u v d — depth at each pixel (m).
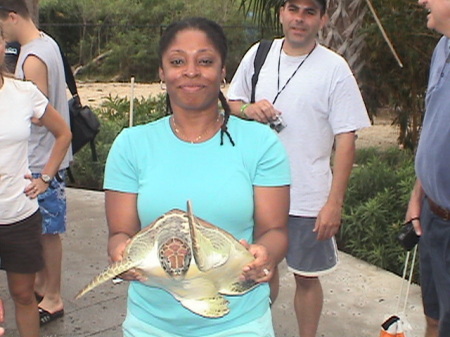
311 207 3.27
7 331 3.97
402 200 5.46
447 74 2.71
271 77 3.25
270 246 2.13
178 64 2.10
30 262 3.21
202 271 1.94
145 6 27.83
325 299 4.46
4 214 3.06
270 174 2.16
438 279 2.91
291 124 3.19
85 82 25.20
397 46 7.85
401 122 9.12
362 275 4.86
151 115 10.20
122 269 1.97
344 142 3.16
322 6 3.14
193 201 2.11
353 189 5.97
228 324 2.16
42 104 3.20
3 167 3.02
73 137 4.01
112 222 2.23
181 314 2.15
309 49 3.21
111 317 4.18
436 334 3.22
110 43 26.84
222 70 2.16
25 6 3.66
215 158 2.14
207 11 24.33
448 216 2.79
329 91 3.15
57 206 3.87
